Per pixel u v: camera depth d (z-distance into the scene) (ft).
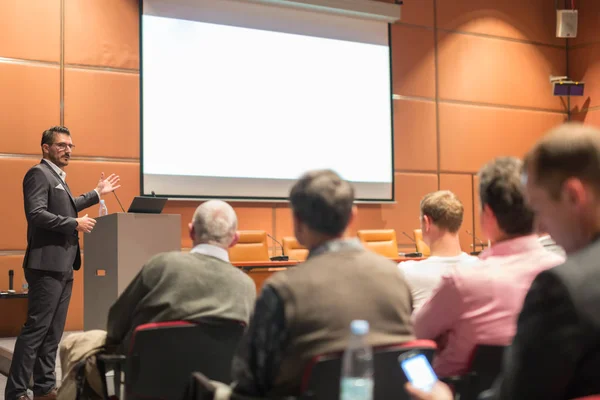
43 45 20.07
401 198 26.13
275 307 4.86
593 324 3.12
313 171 5.44
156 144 21.68
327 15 24.80
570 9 30.01
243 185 23.07
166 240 12.14
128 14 21.40
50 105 20.10
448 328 5.92
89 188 20.57
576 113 30.37
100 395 8.05
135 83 21.44
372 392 4.82
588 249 3.34
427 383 4.35
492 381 5.64
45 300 12.57
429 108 26.99
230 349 7.34
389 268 5.29
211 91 22.61
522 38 29.48
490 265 5.84
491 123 28.40
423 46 26.96
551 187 3.57
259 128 23.38
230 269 7.69
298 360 4.78
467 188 27.66
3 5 19.60
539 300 3.28
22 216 19.58
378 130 25.61
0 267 19.22
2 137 19.39
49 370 12.86
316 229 5.27
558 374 3.18
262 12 23.59
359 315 4.90
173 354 7.04
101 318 12.24
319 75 24.54
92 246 12.81
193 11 22.43
